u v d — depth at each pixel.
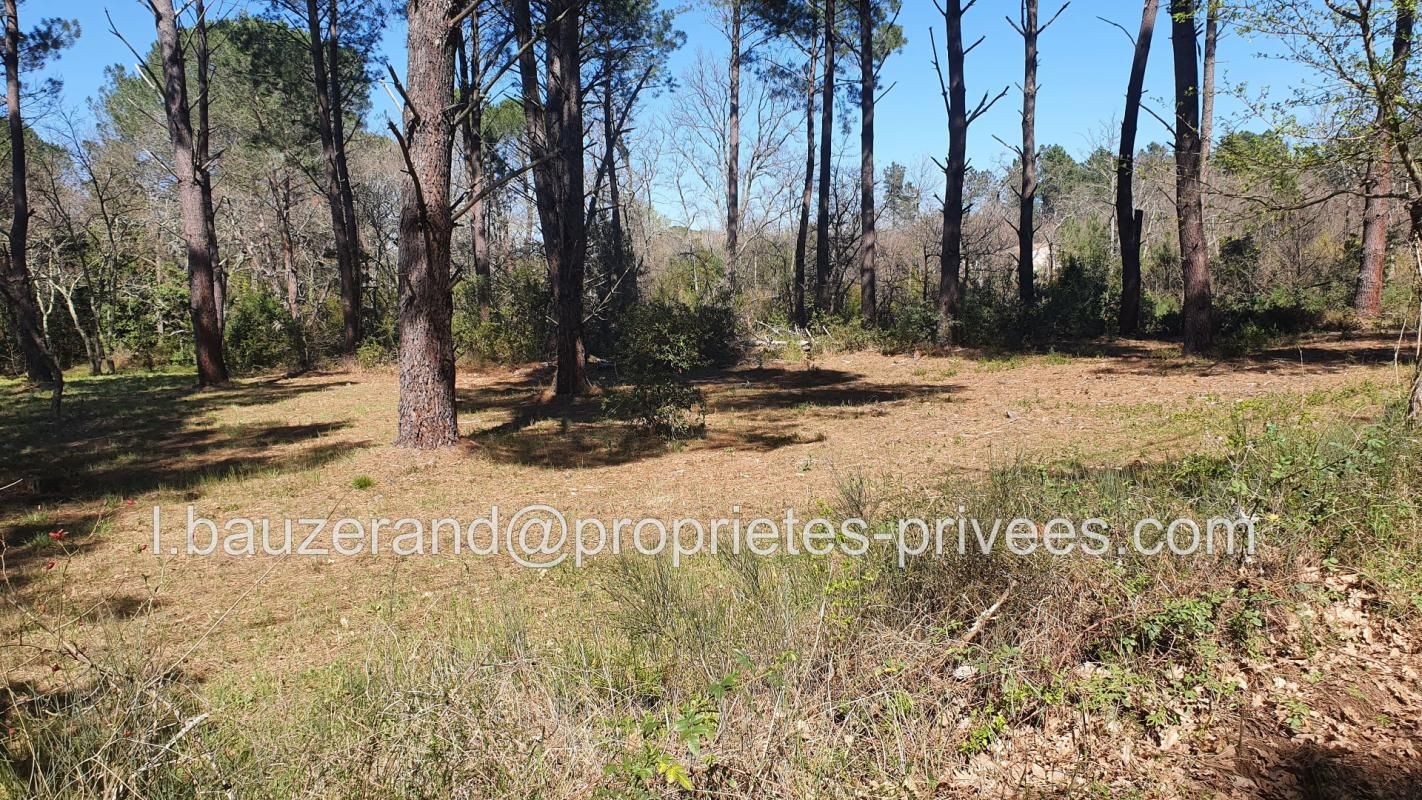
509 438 12.01
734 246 33.34
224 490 9.43
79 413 16.70
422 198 9.73
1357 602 4.14
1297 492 4.70
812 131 30.97
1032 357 19.19
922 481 7.84
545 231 16.55
